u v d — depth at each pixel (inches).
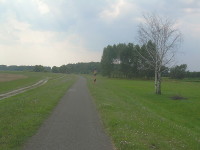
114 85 2305.6
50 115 603.5
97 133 438.0
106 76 4943.4
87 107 757.9
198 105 1170.0
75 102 872.9
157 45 1633.9
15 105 722.8
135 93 1631.4
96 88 1640.0
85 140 392.5
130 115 646.5
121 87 2106.3
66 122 525.0
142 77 4495.6
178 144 402.9
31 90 1457.9
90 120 553.0
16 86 1812.3
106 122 520.7
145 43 1732.3
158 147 367.2
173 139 431.2
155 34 1654.8
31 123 485.1
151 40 1676.9
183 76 4810.5
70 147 356.2
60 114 621.6
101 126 493.4
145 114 722.8
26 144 363.9
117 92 1487.5
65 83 2159.2
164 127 541.3
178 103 1223.5
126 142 369.4
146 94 1590.8
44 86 1770.4
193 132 604.7
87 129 466.0
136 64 4394.7
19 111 614.9
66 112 654.5
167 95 1557.6
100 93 1251.8
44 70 6845.5
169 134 469.4
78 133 435.2
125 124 502.6
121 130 447.2
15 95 1190.3
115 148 354.9
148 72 4229.8
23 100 854.5
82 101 907.4
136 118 605.6
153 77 4411.9
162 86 2544.3
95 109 721.6
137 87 2188.7
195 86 2630.4
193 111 1042.7
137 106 931.3
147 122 567.2
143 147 354.6
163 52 1626.5
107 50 4783.5
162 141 401.1
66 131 446.9
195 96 1556.3
